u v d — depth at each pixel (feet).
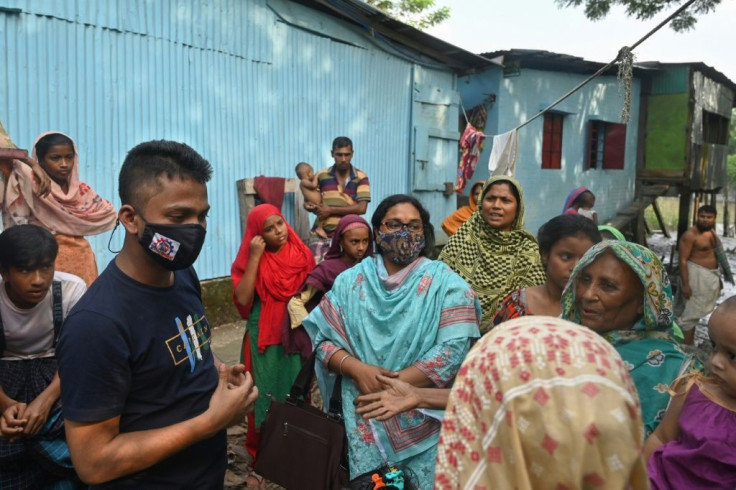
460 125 38.06
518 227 10.85
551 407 3.00
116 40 18.47
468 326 7.66
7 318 7.27
